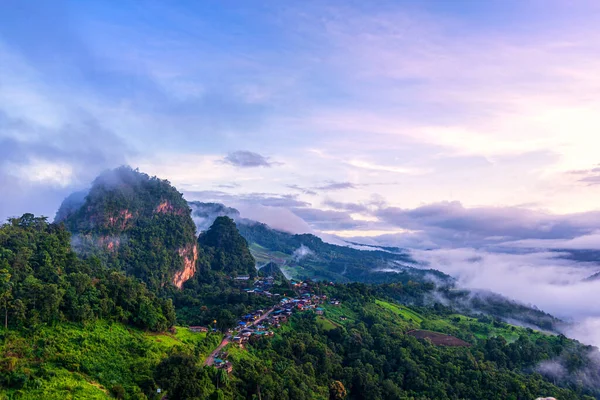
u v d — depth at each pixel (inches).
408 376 6437.0
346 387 5974.4
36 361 3804.1
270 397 4596.5
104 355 4244.6
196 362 4387.3
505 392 6195.9
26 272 4835.1
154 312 5319.9
